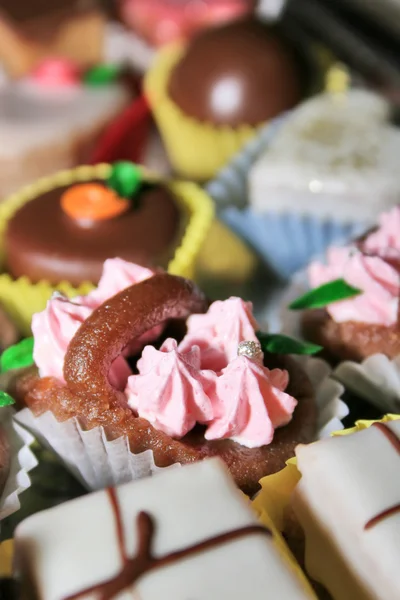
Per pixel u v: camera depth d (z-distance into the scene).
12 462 0.17
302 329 0.19
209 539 0.14
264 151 0.24
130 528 0.14
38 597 0.14
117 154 0.26
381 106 0.25
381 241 0.20
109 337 0.16
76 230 0.21
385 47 0.27
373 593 0.14
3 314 0.20
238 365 0.16
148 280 0.17
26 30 0.31
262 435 0.16
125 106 0.28
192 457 0.16
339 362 0.19
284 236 0.24
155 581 0.13
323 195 0.23
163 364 0.16
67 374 0.16
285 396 0.16
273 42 0.26
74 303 0.17
